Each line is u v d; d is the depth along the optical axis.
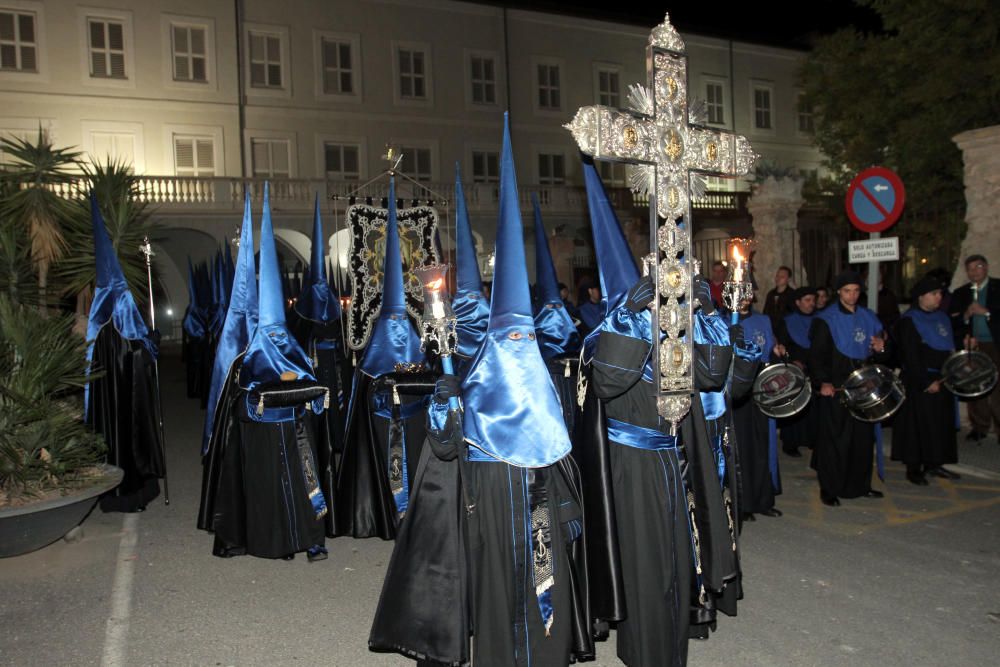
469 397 3.70
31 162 10.06
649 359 3.98
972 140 10.39
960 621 4.88
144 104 26.33
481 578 3.75
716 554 4.12
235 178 25.83
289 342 6.32
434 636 3.86
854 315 7.48
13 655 4.71
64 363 6.88
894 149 16.44
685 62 4.15
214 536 6.77
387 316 6.85
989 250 10.28
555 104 31.34
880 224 8.59
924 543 6.30
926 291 8.00
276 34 27.73
